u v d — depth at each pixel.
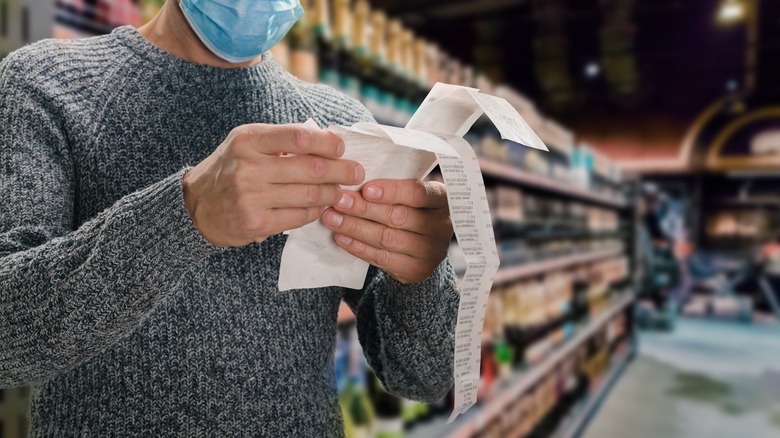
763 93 9.06
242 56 0.81
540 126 3.87
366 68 2.06
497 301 3.17
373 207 0.65
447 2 6.64
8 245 0.63
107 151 0.74
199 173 0.58
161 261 0.57
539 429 3.66
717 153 9.45
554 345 3.71
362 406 2.10
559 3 6.83
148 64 0.80
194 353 0.73
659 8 7.09
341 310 1.60
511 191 3.27
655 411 4.64
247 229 0.55
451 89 0.69
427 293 0.78
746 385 5.42
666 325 8.59
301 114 0.89
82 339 0.58
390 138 0.60
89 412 0.71
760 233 9.80
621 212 6.72
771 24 7.52
